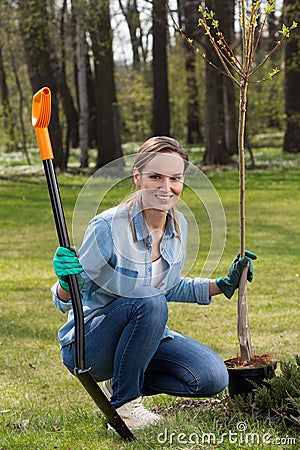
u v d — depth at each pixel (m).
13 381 4.62
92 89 30.66
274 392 3.42
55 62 23.00
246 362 3.62
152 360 3.41
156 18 21.09
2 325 6.27
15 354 5.29
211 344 5.39
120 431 3.20
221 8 21.25
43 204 16.55
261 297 7.04
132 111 36.09
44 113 3.04
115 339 3.24
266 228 11.96
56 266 3.01
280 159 23.84
